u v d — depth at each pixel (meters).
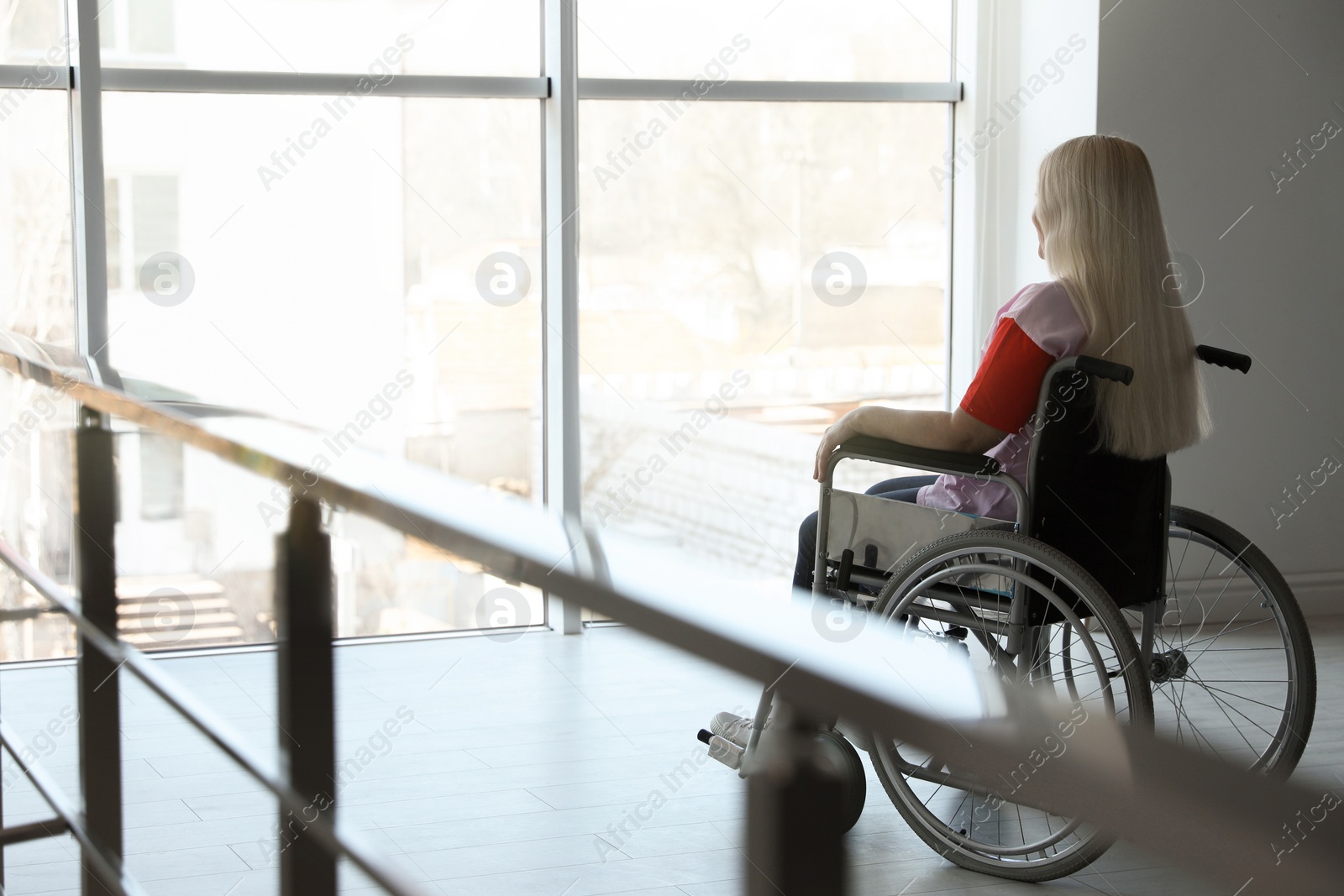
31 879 1.77
